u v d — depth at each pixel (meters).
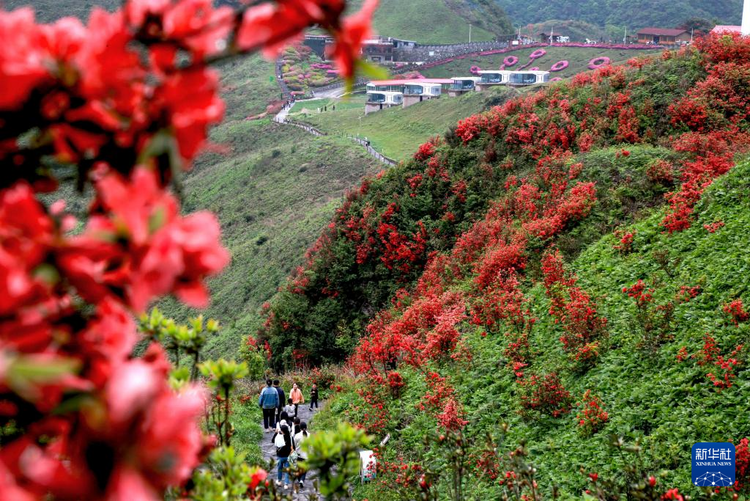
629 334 15.69
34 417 1.41
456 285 24.98
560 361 16.23
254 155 91.00
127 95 1.44
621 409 13.59
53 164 1.58
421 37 164.62
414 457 14.50
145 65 1.47
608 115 29.98
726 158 22.67
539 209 25.58
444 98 96.44
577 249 21.20
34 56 1.39
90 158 1.52
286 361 30.86
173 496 3.29
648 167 23.77
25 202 1.32
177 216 1.39
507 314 19.12
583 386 14.90
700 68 30.19
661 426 12.46
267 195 75.25
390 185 34.22
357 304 31.64
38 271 1.29
